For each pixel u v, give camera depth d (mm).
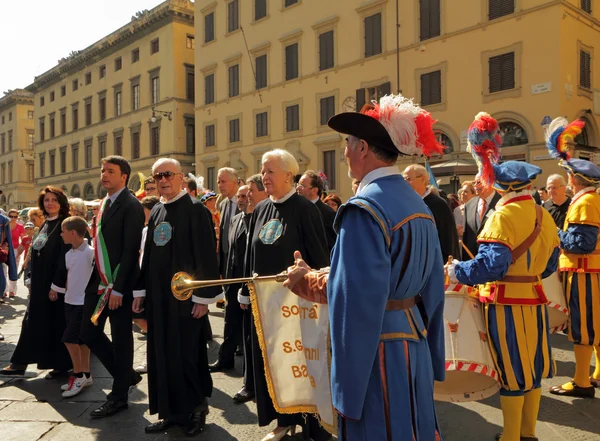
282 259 3484
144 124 33031
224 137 27547
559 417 3670
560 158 4070
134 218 3889
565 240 3922
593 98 17266
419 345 1993
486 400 4105
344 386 1813
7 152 53906
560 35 15828
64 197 4855
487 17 17359
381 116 2039
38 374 4891
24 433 3537
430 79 18859
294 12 23672
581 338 3938
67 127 41500
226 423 3680
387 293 1826
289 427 3453
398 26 19688
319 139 22625
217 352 5531
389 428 1846
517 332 3014
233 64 26891
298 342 2834
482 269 2889
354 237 1867
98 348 3967
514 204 3016
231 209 6629
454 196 8898
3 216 7215
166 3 30547
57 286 4555
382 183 2008
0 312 7980
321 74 22516
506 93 16906
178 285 2807
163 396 3428
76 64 39469
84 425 3666
